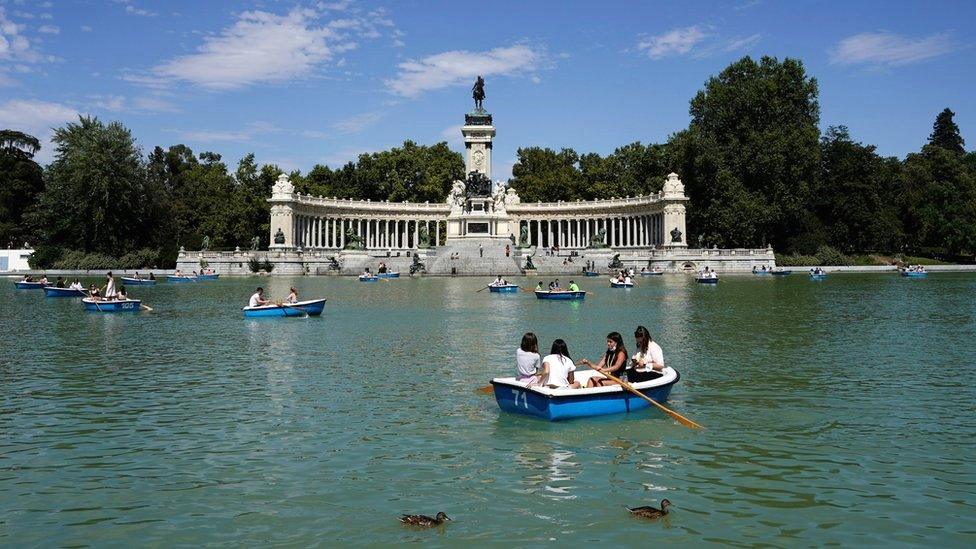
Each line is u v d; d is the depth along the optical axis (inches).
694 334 1375.5
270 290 2832.2
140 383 946.1
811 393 865.5
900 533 485.4
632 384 754.8
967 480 577.0
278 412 792.9
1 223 5708.7
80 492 564.7
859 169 5447.8
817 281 3353.8
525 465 617.0
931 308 1891.0
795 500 540.1
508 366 1048.8
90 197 4694.9
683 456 637.9
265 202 5383.9
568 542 473.4
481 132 5300.2
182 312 1894.7
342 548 467.5
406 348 1221.1
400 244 6451.8
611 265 4136.3
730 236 4830.2
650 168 5836.6
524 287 2994.6
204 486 575.2
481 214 4867.1
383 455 645.3
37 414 789.2
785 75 5032.0
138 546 472.4
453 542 474.3
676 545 468.4
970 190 5935.0
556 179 6176.2
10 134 6289.4
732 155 4953.3
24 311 1930.4
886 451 648.4
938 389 884.6
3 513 525.7
